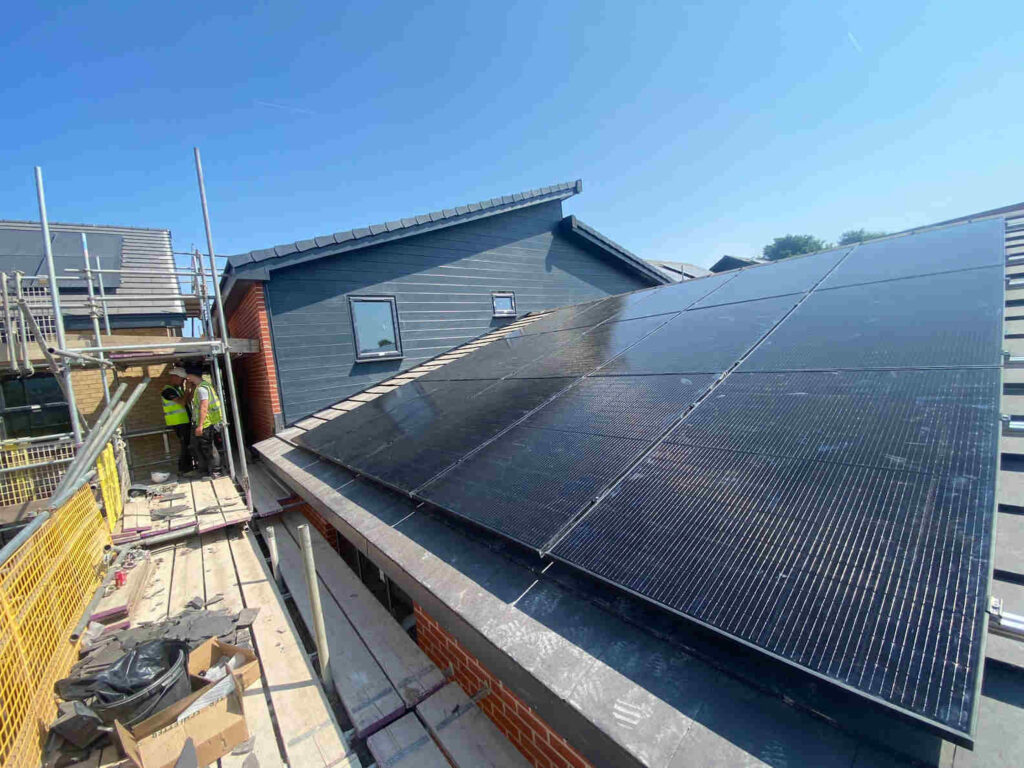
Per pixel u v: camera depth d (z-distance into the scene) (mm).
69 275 9008
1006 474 2109
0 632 2379
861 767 1214
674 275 17359
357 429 5559
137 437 10102
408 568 2713
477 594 2318
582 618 1985
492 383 5184
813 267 5180
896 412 2174
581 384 4035
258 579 4797
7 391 8531
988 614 1353
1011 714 1299
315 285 8344
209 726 2771
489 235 10633
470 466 3246
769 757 1292
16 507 4949
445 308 9914
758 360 3236
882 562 1506
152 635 3664
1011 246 4145
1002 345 2432
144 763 2561
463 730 2930
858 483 1842
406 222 9062
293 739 2850
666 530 1971
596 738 1548
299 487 4977
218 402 7984
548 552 2111
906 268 4074
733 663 1572
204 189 7359
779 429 2359
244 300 8891
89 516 4562
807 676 1426
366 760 2926
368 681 3363
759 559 1683
